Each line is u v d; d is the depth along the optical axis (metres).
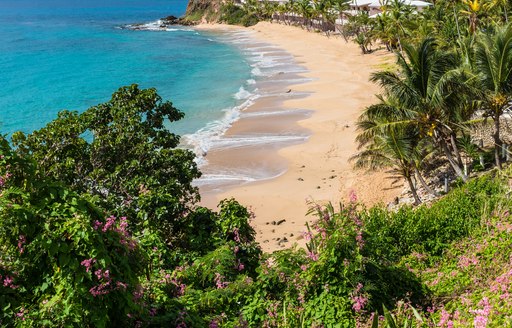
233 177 33.66
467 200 19.00
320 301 11.18
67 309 7.77
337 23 106.19
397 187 29.50
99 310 7.95
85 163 17.84
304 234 13.13
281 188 31.53
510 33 22.06
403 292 12.30
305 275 11.63
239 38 118.88
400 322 10.48
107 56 89.38
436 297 12.22
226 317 10.93
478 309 10.05
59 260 7.84
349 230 12.02
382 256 13.40
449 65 23.95
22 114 48.75
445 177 28.08
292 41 104.56
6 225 7.95
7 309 7.90
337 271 11.48
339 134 40.81
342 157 35.97
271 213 28.22
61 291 7.99
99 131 19.23
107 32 132.75
